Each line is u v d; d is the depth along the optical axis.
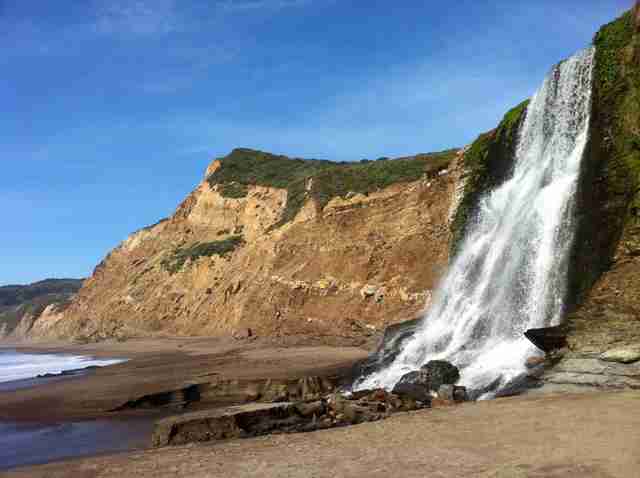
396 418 13.48
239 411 16.70
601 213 19.61
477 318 25.27
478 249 28.62
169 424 16.08
